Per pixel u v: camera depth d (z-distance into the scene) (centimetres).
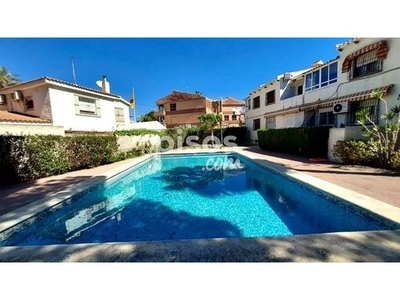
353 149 900
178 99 3603
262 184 873
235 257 273
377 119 1070
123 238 459
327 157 1120
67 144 973
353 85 1220
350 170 808
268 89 2183
